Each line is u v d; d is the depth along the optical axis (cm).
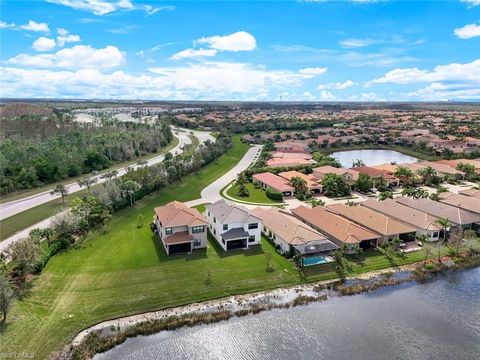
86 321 3975
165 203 8075
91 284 4634
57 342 3647
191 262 5275
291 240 5519
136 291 4541
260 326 4028
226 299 4497
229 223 5788
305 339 3819
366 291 4766
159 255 5459
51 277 4744
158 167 9681
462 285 4950
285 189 9094
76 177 10544
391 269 5331
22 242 4678
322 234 6256
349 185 9806
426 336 3888
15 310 4009
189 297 4481
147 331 3897
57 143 12056
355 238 5750
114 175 9650
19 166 9562
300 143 16925
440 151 15512
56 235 5844
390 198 8394
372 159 15462
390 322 4119
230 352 3625
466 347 3728
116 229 6438
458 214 6794
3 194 8656
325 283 4916
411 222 6550
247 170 11000
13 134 13525
